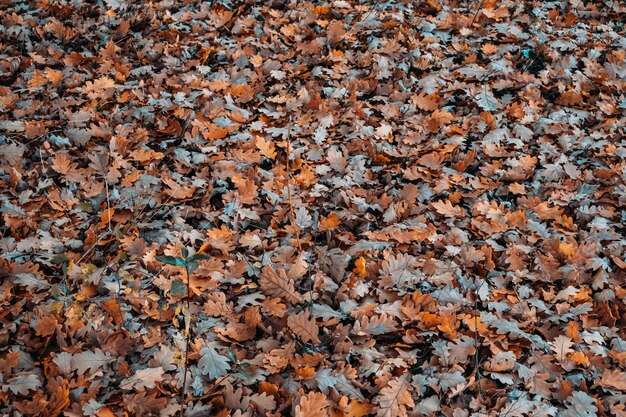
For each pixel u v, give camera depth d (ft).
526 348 9.66
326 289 10.66
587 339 9.62
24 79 16.52
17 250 11.21
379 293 10.52
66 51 17.93
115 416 8.35
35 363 9.08
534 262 11.20
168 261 7.85
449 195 12.93
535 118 15.16
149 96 15.92
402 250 11.58
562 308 10.23
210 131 14.57
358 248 11.47
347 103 15.90
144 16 19.20
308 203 12.84
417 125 15.03
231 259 11.32
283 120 15.35
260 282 10.52
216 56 17.88
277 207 12.62
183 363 8.96
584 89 16.31
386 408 8.50
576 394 8.68
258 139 13.79
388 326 9.78
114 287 10.36
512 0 20.08
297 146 14.53
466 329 9.99
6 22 18.69
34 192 12.87
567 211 12.71
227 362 9.18
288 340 9.70
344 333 9.75
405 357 9.42
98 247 11.53
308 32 18.74
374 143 14.39
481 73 16.58
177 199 12.80
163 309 10.16
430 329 9.85
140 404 8.50
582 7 19.95
